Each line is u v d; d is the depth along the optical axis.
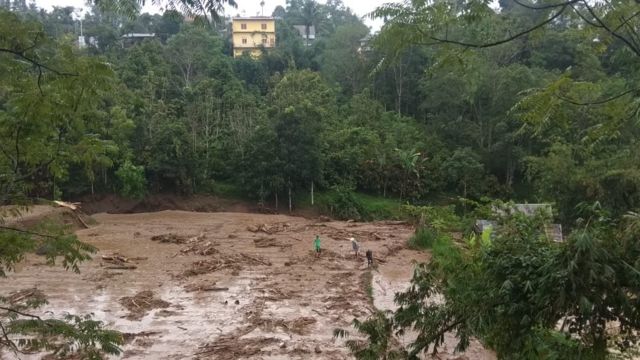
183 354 13.35
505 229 6.03
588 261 4.33
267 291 18.69
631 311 4.36
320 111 40.72
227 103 45.81
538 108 5.99
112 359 12.73
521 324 4.93
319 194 42.28
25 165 6.36
